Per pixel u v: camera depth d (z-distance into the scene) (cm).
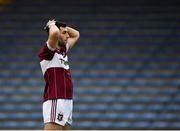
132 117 4366
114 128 4278
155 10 5706
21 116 4431
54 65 1798
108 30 5403
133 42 5209
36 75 4859
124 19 5581
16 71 4928
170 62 4925
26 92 4691
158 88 4638
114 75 4781
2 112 4509
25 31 5484
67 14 5700
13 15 5750
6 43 5319
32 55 5141
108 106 4478
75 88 4659
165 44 5156
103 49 5128
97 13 5694
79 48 5138
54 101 1764
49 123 1756
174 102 4491
